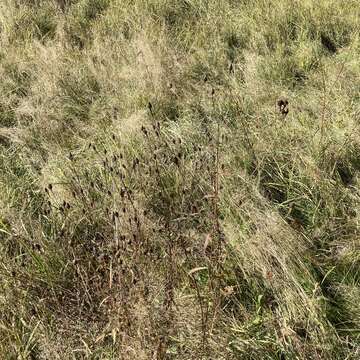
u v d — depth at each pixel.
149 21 5.43
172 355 2.54
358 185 3.47
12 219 3.30
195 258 2.96
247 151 3.74
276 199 3.54
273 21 5.34
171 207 3.33
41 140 4.16
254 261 2.88
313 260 2.97
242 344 2.55
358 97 4.26
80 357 2.62
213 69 4.76
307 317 2.65
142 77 4.54
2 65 4.92
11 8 5.77
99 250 3.06
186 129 4.03
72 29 5.63
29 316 2.74
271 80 4.58
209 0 5.78
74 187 3.49
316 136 3.80
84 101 4.59
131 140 3.87
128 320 2.48
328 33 5.26
